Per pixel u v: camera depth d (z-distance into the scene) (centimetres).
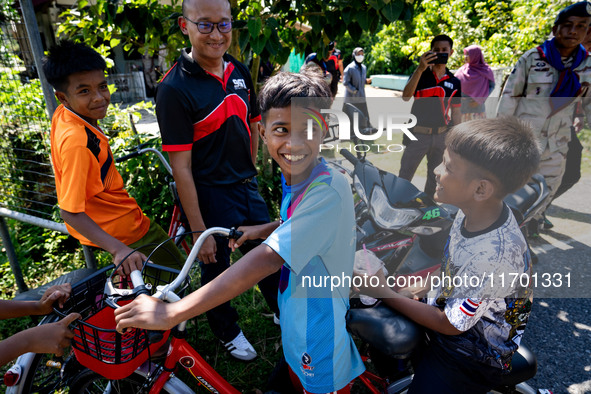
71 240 349
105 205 202
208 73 201
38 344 130
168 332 153
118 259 169
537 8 606
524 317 127
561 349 231
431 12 798
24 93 296
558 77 281
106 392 190
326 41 317
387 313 144
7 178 295
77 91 186
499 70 401
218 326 228
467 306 115
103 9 282
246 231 147
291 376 167
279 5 293
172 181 245
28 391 173
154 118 750
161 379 162
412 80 318
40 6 809
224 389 166
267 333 256
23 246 345
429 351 143
